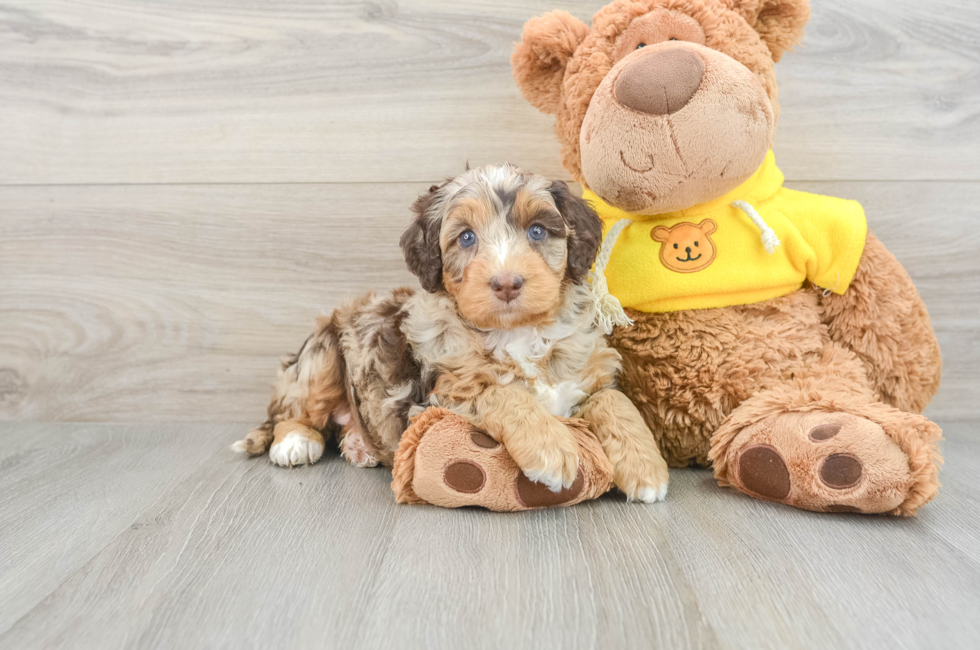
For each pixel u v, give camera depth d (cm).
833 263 209
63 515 185
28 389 285
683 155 187
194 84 269
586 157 200
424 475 180
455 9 261
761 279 206
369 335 221
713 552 153
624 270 212
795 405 181
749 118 188
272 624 129
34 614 134
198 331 280
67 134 273
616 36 204
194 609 135
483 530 170
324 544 163
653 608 131
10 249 279
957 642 119
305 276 276
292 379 242
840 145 261
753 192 212
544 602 134
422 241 199
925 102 260
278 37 265
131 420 285
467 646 121
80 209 277
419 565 150
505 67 263
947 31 257
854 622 125
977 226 263
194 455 241
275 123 269
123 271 279
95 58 269
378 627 127
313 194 272
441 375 195
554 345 197
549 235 189
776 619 127
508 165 210
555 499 179
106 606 137
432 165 269
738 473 183
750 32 202
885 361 210
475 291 178
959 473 208
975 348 268
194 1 264
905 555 151
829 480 167
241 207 273
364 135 268
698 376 204
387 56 264
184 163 272
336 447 253
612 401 196
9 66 270
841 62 258
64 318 282
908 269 265
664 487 186
